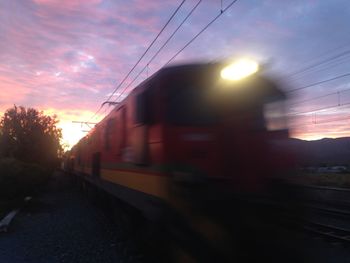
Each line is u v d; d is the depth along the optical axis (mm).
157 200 7945
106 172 14492
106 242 11898
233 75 7820
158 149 7848
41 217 17531
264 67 7957
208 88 7789
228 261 6734
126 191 10773
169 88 7738
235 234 6723
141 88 9047
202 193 6910
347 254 9797
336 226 13500
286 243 6906
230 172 7277
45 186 38406
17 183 23750
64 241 12273
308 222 7402
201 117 7637
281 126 7797
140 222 10492
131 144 10133
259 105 7762
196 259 7023
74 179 38719
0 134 42969
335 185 28141
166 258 8703
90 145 21297
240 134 7523
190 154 7469
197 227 6938
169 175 7445
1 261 10039
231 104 7695
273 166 7469
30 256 10547
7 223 14641
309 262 7012
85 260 10062
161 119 7695
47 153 46000
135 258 10000
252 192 7090
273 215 6996
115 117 12812
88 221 15961
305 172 7684
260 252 6734
